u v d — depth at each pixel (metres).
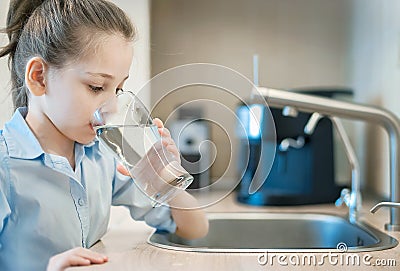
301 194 1.68
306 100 1.24
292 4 2.14
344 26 2.12
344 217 1.37
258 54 2.14
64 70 1.01
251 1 2.15
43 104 1.06
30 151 1.09
